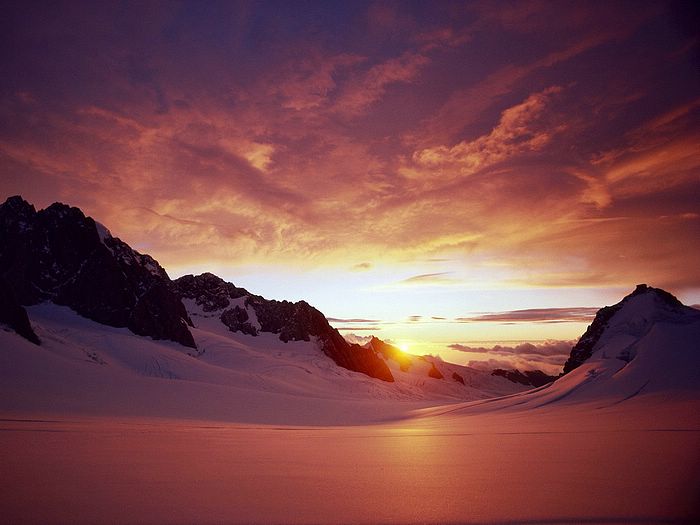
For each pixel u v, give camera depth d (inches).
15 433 519.5
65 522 197.6
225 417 1175.6
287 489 264.4
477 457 393.7
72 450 409.7
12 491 250.4
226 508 223.0
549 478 288.7
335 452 443.2
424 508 221.9
